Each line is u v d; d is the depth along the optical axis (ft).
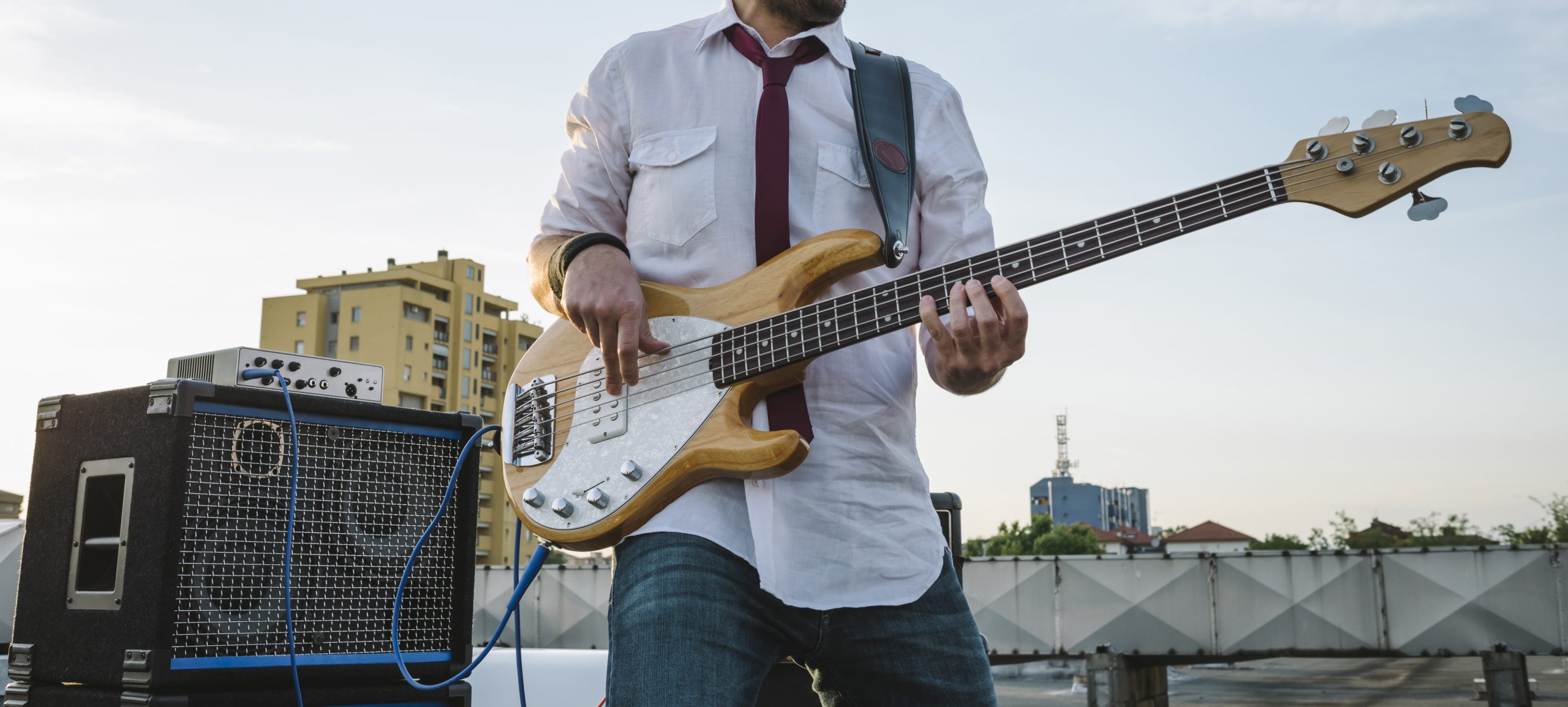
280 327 299.79
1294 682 161.38
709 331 5.20
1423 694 134.82
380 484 6.95
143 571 5.98
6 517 11.91
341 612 6.67
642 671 4.46
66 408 6.66
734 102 5.65
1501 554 54.54
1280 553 59.57
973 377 4.97
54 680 6.36
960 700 5.23
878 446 5.26
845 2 5.73
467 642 7.16
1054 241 4.82
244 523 6.33
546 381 5.64
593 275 5.09
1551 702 112.47
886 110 5.70
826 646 5.05
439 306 307.17
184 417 6.07
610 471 5.17
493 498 276.41
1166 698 71.05
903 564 5.15
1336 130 4.60
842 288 5.46
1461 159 4.36
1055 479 506.07
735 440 4.85
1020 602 64.39
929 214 5.82
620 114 5.90
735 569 4.80
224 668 6.11
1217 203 4.66
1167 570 61.72
